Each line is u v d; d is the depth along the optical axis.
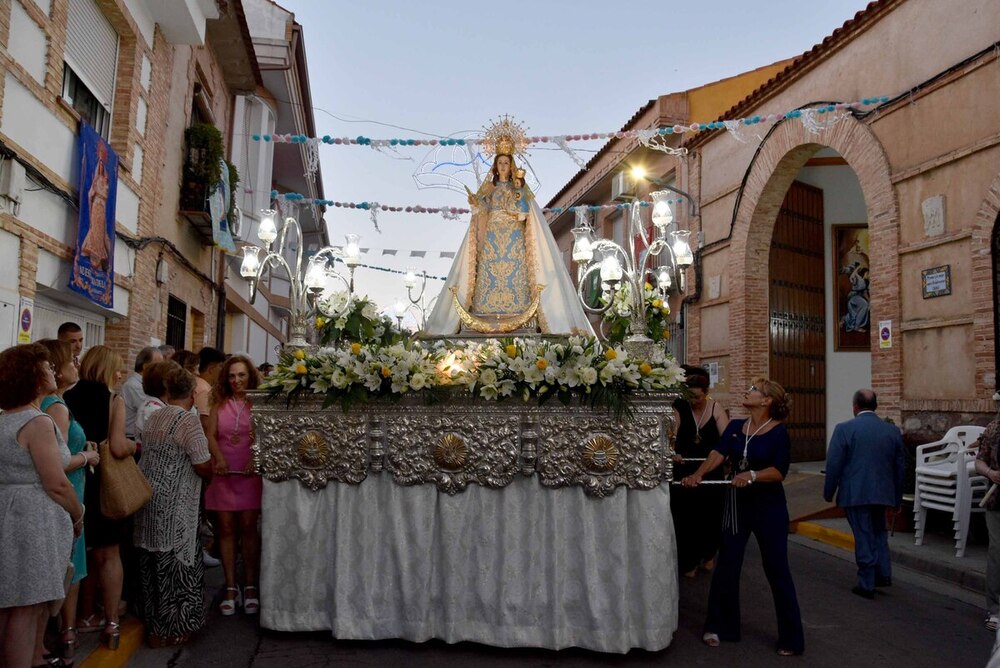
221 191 13.21
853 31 11.77
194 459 5.05
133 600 5.34
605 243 7.27
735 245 15.26
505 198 7.37
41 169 7.06
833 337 15.92
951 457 8.80
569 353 5.21
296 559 5.33
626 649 4.96
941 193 10.01
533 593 5.07
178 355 7.30
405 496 5.28
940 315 9.98
